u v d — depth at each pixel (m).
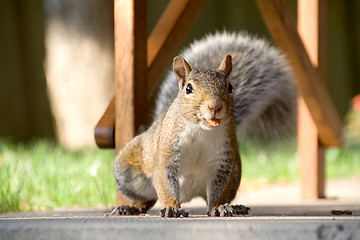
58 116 20.20
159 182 7.16
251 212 7.79
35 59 23.50
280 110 10.02
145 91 8.20
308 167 11.45
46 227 5.36
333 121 11.18
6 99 22.97
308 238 5.02
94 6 19.61
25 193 9.52
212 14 25.17
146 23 8.20
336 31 28.59
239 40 9.71
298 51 9.51
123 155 7.89
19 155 13.36
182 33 8.85
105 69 19.75
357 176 16.69
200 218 6.22
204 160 7.32
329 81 28.39
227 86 6.93
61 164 12.42
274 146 10.35
